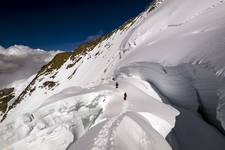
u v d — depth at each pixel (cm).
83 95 2541
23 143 2309
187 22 3622
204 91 1955
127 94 2589
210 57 1802
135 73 3125
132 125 1727
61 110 2478
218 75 1584
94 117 2502
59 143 2311
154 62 2569
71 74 10431
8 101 15925
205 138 1875
